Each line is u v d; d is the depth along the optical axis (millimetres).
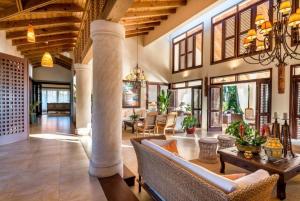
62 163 3832
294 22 3072
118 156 3297
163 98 9688
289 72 5449
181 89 10211
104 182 2986
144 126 6988
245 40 3953
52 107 16625
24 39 6230
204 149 4250
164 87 10734
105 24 3100
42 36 6227
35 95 12773
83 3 4254
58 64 12906
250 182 1588
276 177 1597
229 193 1415
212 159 4195
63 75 13094
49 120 10875
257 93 6344
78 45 6902
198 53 9188
